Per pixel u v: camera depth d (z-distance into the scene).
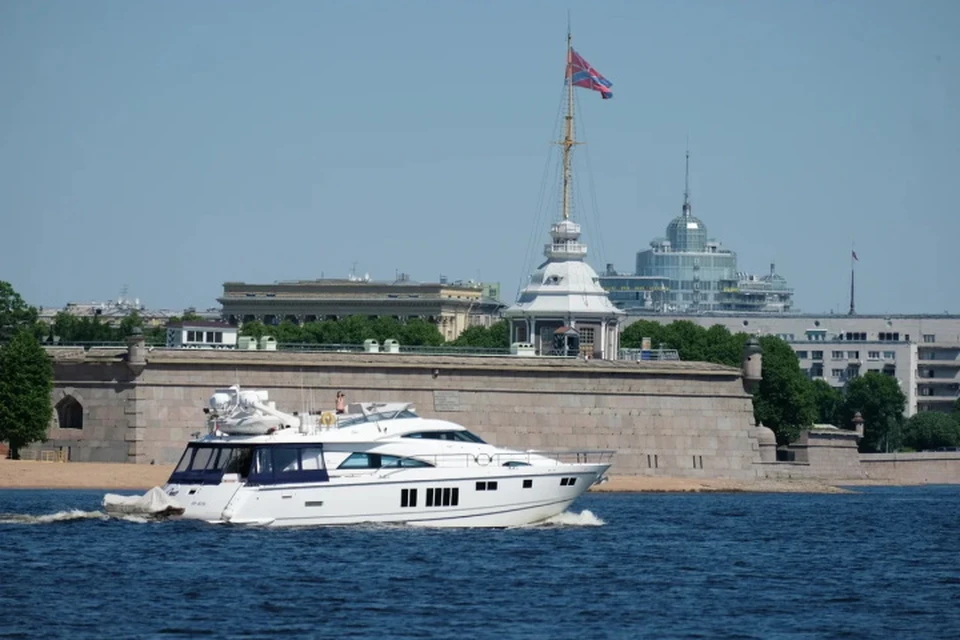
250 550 178.12
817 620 152.88
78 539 184.00
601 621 149.25
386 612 149.75
